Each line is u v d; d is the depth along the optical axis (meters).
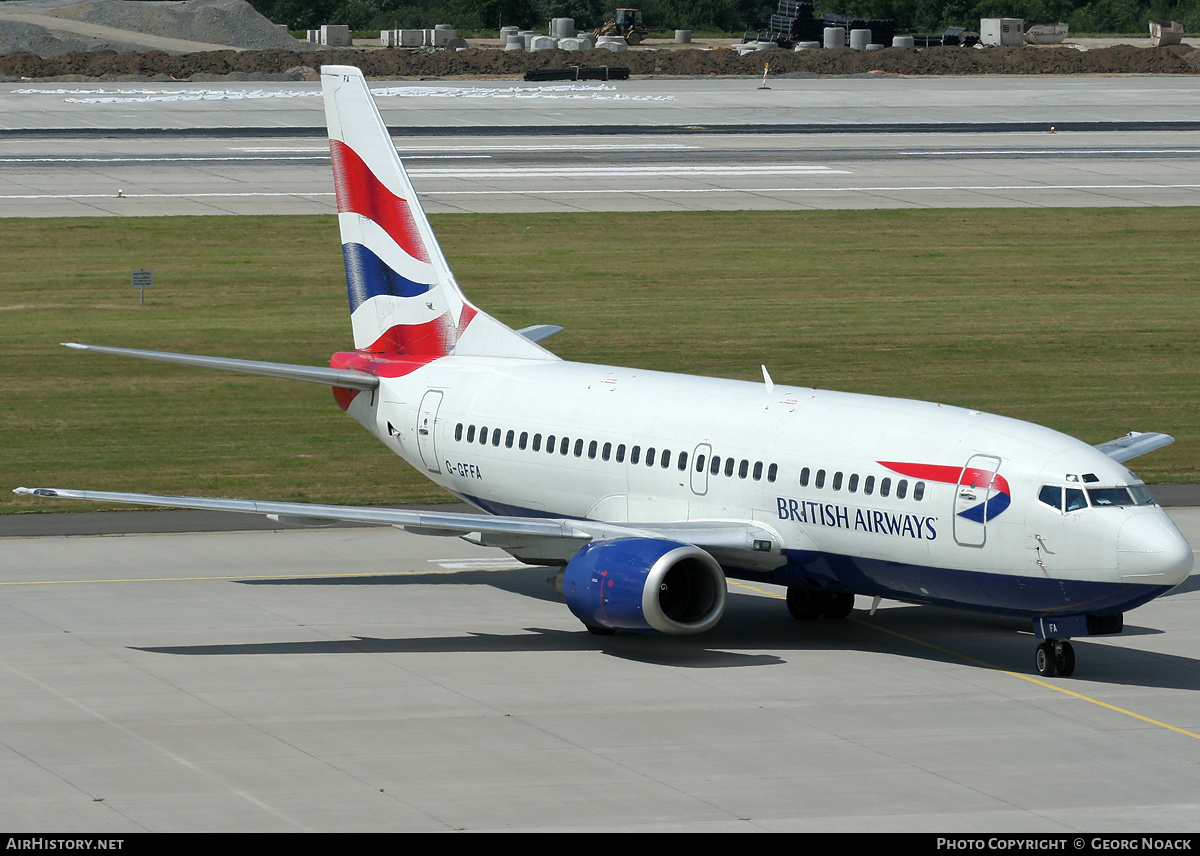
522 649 117.62
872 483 112.19
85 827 78.25
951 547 108.50
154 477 183.62
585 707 101.88
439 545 157.62
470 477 140.75
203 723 96.81
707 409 125.00
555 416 133.88
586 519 131.12
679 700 103.88
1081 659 116.94
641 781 87.00
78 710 99.25
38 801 82.12
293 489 179.75
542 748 92.81
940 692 106.94
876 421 115.31
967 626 128.00
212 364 139.12
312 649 116.19
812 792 85.56
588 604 113.19
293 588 137.50
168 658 112.69
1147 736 97.31
